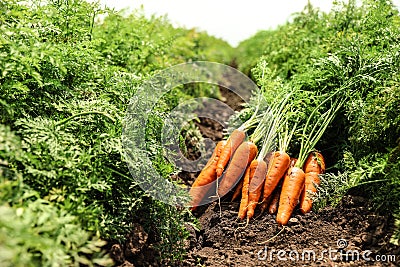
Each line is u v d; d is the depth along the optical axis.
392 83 2.07
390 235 1.93
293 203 2.12
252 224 2.12
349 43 2.36
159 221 1.97
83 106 1.98
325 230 2.04
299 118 2.33
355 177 2.00
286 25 3.25
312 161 2.23
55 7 2.15
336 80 2.34
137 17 2.80
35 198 1.71
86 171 1.83
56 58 1.89
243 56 4.20
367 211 2.03
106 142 1.89
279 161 2.19
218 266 1.97
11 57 1.85
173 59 3.04
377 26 2.40
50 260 1.56
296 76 2.51
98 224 1.78
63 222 1.63
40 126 1.84
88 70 2.15
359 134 2.13
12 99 1.93
